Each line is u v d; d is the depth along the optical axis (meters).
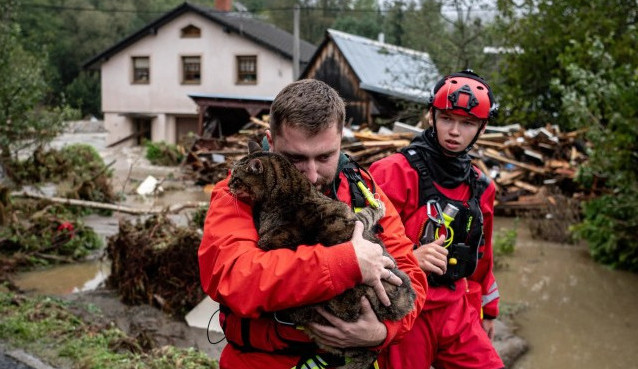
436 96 2.90
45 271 7.27
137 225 6.48
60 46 52.22
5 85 11.20
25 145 12.34
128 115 30.27
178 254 5.76
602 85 7.63
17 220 8.00
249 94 28.48
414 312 2.16
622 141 6.98
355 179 2.31
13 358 4.44
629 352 4.99
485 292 3.20
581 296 6.45
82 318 5.36
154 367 4.27
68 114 12.55
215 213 2.11
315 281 1.81
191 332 5.17
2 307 5.36
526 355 4.93
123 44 29.91
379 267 1.93
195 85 29.38
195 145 17.75
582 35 14.18
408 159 2.88
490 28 16.56
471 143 2.91
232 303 1.86
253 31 29.31
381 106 20.81
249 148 2.56
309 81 2.14
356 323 1.98
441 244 2.73
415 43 20.61
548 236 9.09
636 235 7.32
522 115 15.06
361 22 42.81
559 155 12.20
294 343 2.02
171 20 29.09
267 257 1.87
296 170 2.12
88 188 10.96
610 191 8.48
